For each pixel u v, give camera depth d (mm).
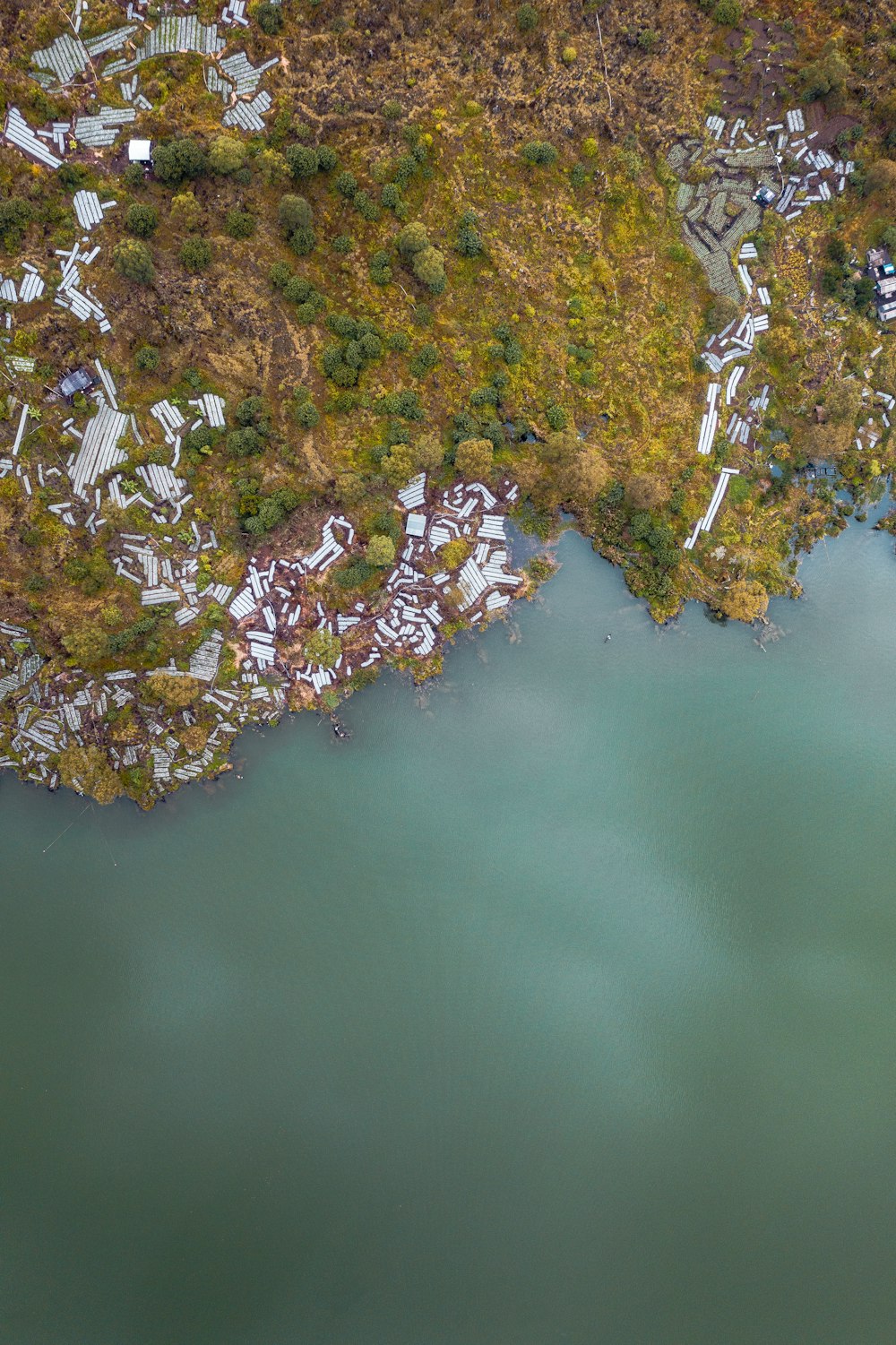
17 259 59688
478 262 63938
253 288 61719
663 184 65438
